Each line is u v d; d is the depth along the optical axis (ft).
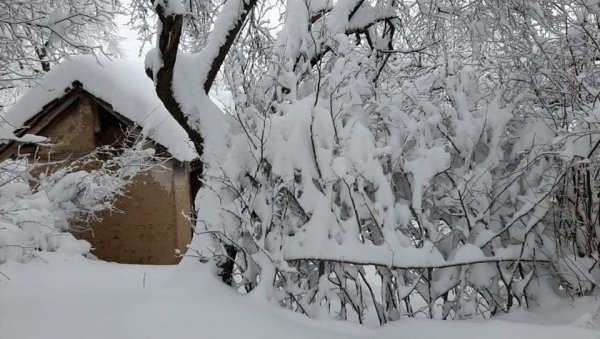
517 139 13.70
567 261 12.51
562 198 13.12
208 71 14.12
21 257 21.27
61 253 23.59
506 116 13.16
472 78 14.32
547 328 9.82
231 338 9.53
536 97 13.89
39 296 13.76
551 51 14.89
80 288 15.46
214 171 12.87
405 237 11.81
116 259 31.07
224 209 12.06
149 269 20.53
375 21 18.38
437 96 14.85
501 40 16.20
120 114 29.89
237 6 14.35
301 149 12.11
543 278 12.67
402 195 12.64
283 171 12.02
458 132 12.91
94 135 32.42
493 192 12.96
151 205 30.66
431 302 11.83
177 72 13.51
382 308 11.71
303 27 15.01
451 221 12.95
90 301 12.60
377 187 11.78
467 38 19.13
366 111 13.44
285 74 13.73
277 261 11.64
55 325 10.46
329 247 11.31
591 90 12.64
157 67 12.68
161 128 28.81
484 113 13.60
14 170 18.19
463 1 19.19
